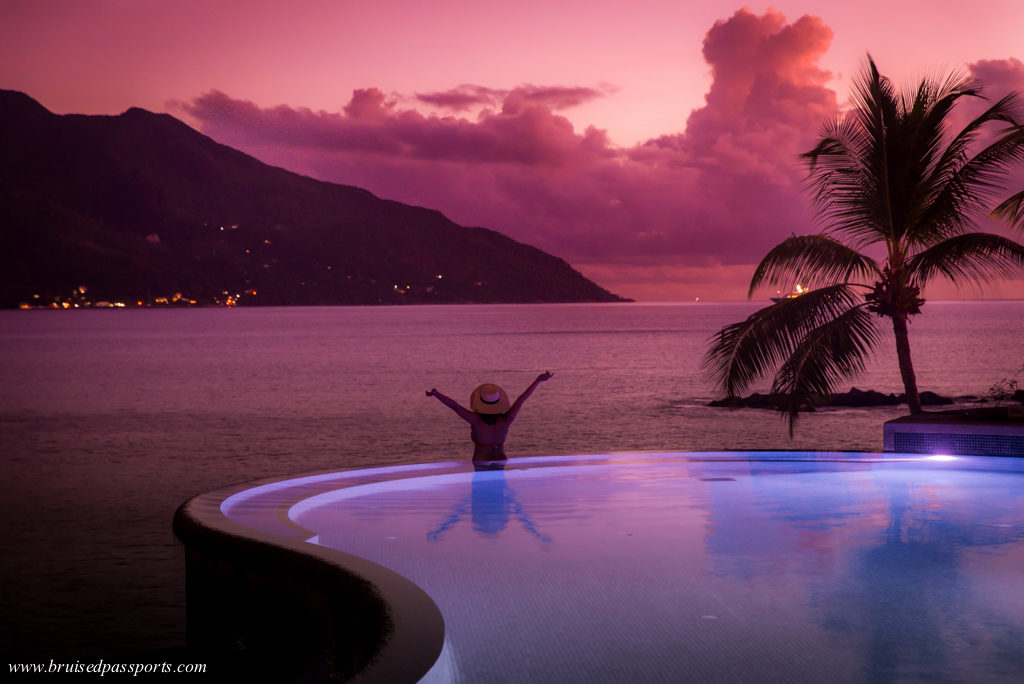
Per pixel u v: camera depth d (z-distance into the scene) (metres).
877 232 12.16
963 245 11.28
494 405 9.69
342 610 4.13
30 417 35.75
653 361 66.50
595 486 8.12
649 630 3.76
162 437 30.08
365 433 30.73
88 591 12.65
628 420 33.19
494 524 6.34
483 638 3.67
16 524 17.30
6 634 10.73
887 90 11.58
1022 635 3.66
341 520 6.50
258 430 31.53
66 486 21.55
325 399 41.59
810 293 12.06
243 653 5.17
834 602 4.20
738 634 3.70
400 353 79.69
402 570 4.92
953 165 11.60
